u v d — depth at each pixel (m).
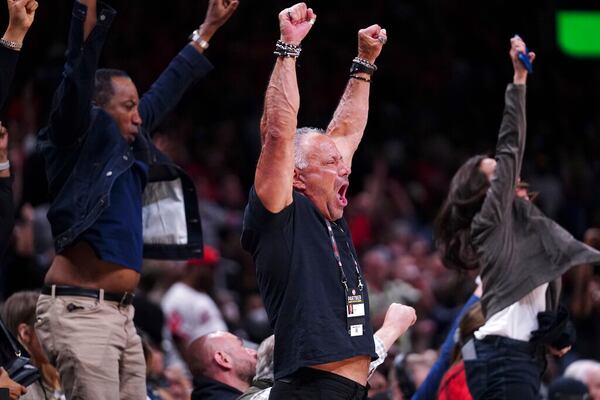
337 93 30.52
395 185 27.27
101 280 9.52
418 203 28.39
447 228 11.18
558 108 33.00
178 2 28.72
